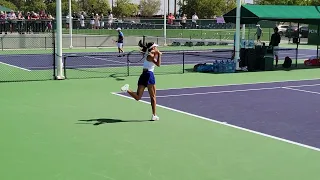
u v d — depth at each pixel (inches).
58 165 283.1
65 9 2529.5
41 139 345.4
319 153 311.7
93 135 358.3
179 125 395.2
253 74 786.2
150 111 455.8
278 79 725.3
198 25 1911.9
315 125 398.9
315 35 1659.7
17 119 414.6
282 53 1309.1
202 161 292.2
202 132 370.3
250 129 382.3
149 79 404.8
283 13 831.7
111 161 291.6
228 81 695.7
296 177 262.5
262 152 313.3
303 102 515.5
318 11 874.8
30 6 2888.8
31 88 602.5
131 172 270.7
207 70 818.8
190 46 1535.4
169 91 591.8
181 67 900.6
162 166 281.9
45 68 861.2
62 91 580.7
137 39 1545.3
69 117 424.5
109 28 1742.1
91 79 700.7
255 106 488.1
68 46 1428.4
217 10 2741.1
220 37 1620.3
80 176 263.4
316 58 956.6
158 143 335.3
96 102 504.1
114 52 1263.5
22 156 301.9
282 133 368.8
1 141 339.0
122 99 524.4
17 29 1414.9
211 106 486.3
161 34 1691.7
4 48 1330.0
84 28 1681.8
